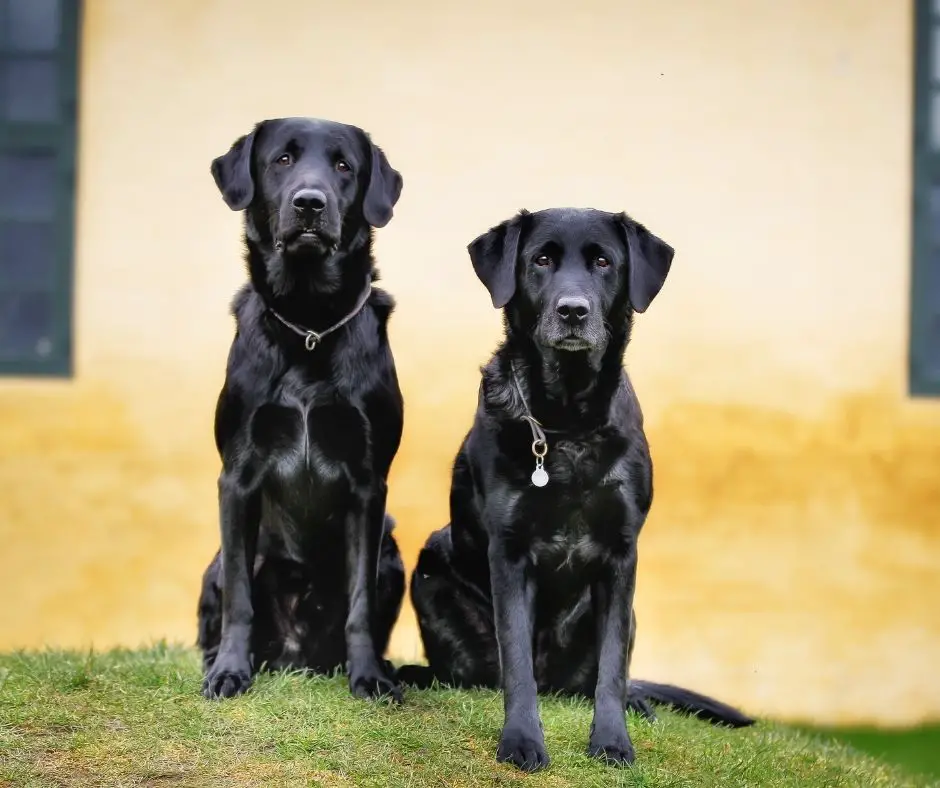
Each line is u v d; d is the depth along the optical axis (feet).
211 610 25.02
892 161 43.88
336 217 23.59
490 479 22.33
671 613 43.14
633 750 21.42
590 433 22.07
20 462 43.29
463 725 22.35
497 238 23.02
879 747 40.40
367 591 23.99
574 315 21.38
